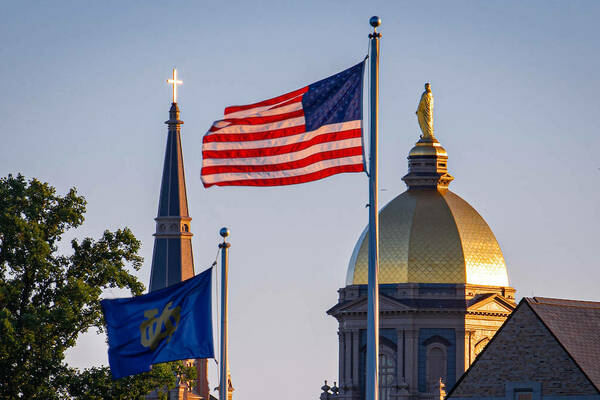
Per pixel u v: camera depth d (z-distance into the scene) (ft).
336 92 605.73
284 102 608.19
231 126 610.65
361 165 602.03
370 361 580.71
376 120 586.86
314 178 606.14
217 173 610.24
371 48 588.91
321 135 604.90
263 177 609.01
